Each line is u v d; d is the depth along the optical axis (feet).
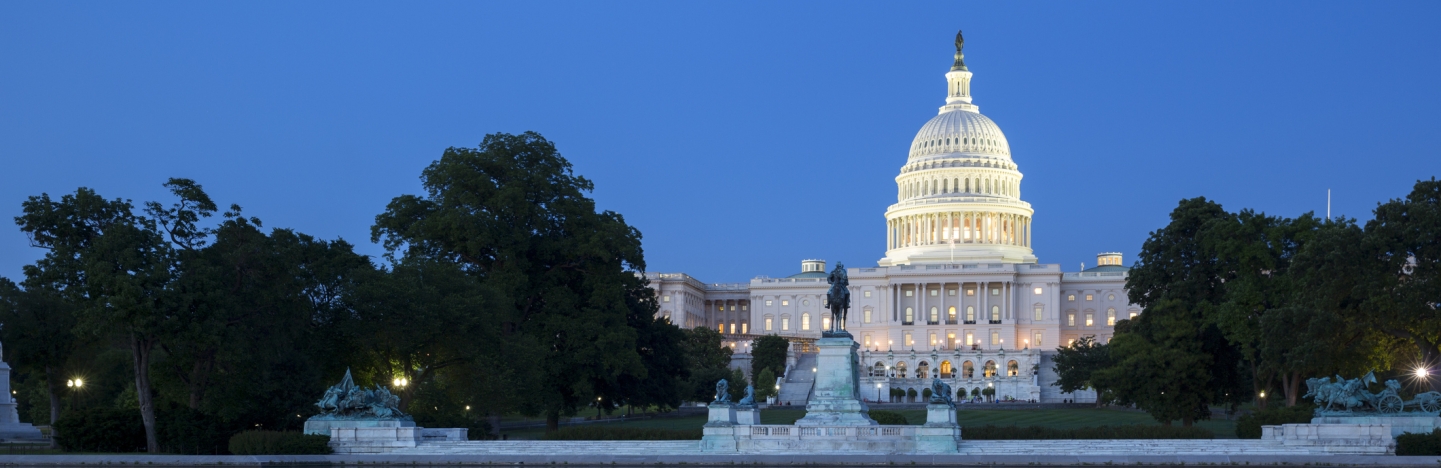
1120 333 364.17
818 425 217.77
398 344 264.31
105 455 219.82
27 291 276.41
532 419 394.32
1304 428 214.48
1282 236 312.29
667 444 226.99
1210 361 314.76
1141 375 308.60
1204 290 327.26
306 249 270.46
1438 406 216.74
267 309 251.19
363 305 259.80
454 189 321.52
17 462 207.72
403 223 329.31
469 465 208.33
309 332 262.88
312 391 255.09
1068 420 370.12
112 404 315.17
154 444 239.30
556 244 323.16
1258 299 303.68
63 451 239.30
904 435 215.51
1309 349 264.72
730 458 209.15
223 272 246.88
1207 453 212.84
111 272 231.91
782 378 609.83
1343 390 217.56
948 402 218.79
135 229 237.86
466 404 281.54
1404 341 280.51
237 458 212.02
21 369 295.89
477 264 329.72
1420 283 256.32
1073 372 490.08
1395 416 212.64
